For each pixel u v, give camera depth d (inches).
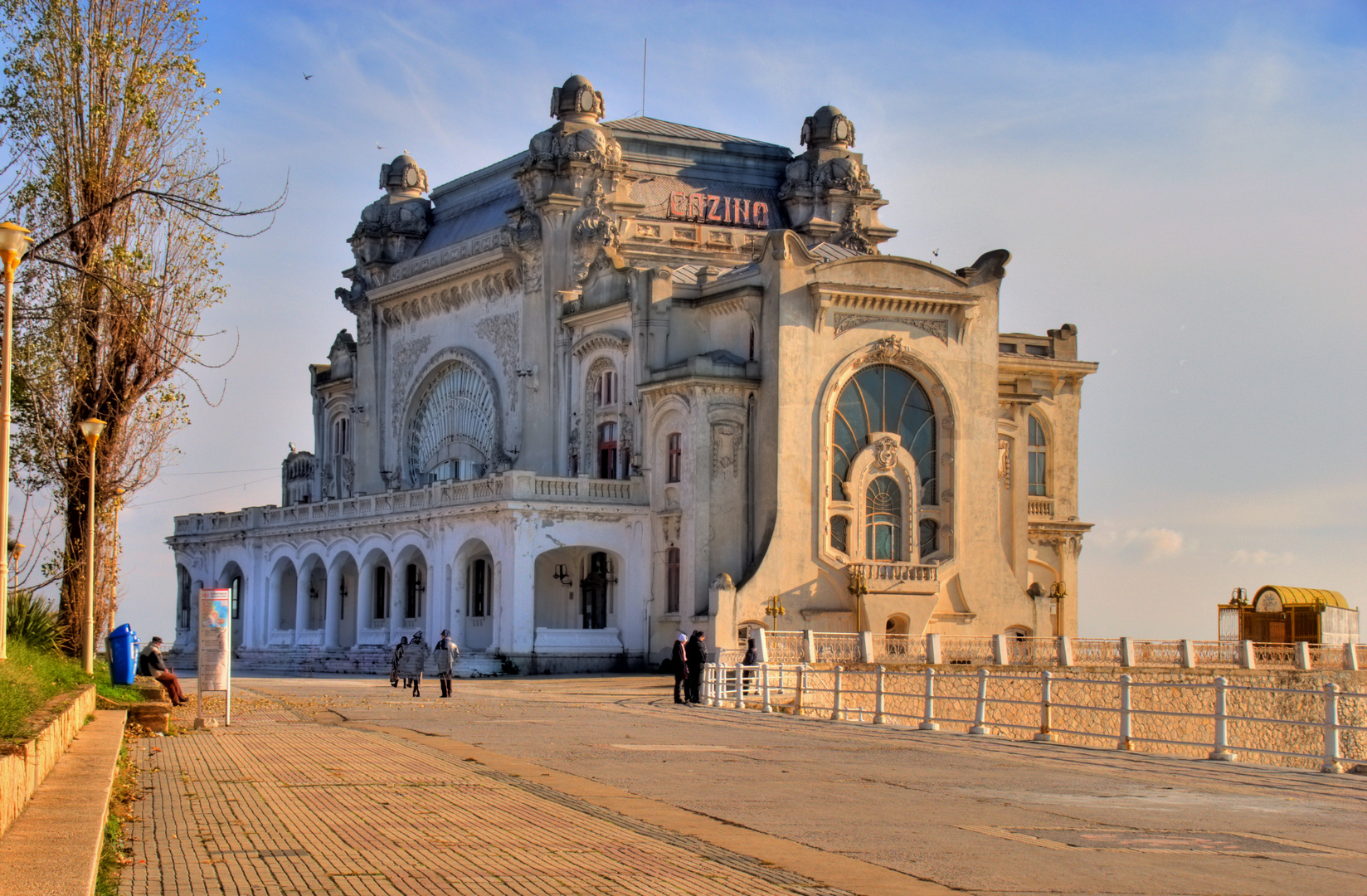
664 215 3501.5
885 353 3006.9
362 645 3316.9
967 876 643.5
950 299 3058.6
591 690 2309.3
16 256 986.7
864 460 2977.4
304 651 3474.4
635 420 3065.9
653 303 3056.1
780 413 2903.5
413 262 3865.7
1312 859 708.0
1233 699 2748.5
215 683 1396.4
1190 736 2714.1
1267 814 871.1
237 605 3937.0
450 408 3732.8
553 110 3432.6
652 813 810.2
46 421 1498.5
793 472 2913.4
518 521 2869.1
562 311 3287.4
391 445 3927.2
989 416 3105.3
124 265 1456.7
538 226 3356.3
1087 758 1204.5
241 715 1571.1
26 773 621.9
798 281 2952.8
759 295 2979.8
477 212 3843.5
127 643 1574.8
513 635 2849.4
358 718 1558.8
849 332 2992.1
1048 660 2701.8
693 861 661.9
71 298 1455.5
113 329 1494.8
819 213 3614.7
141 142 1494.8
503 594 2883.9
